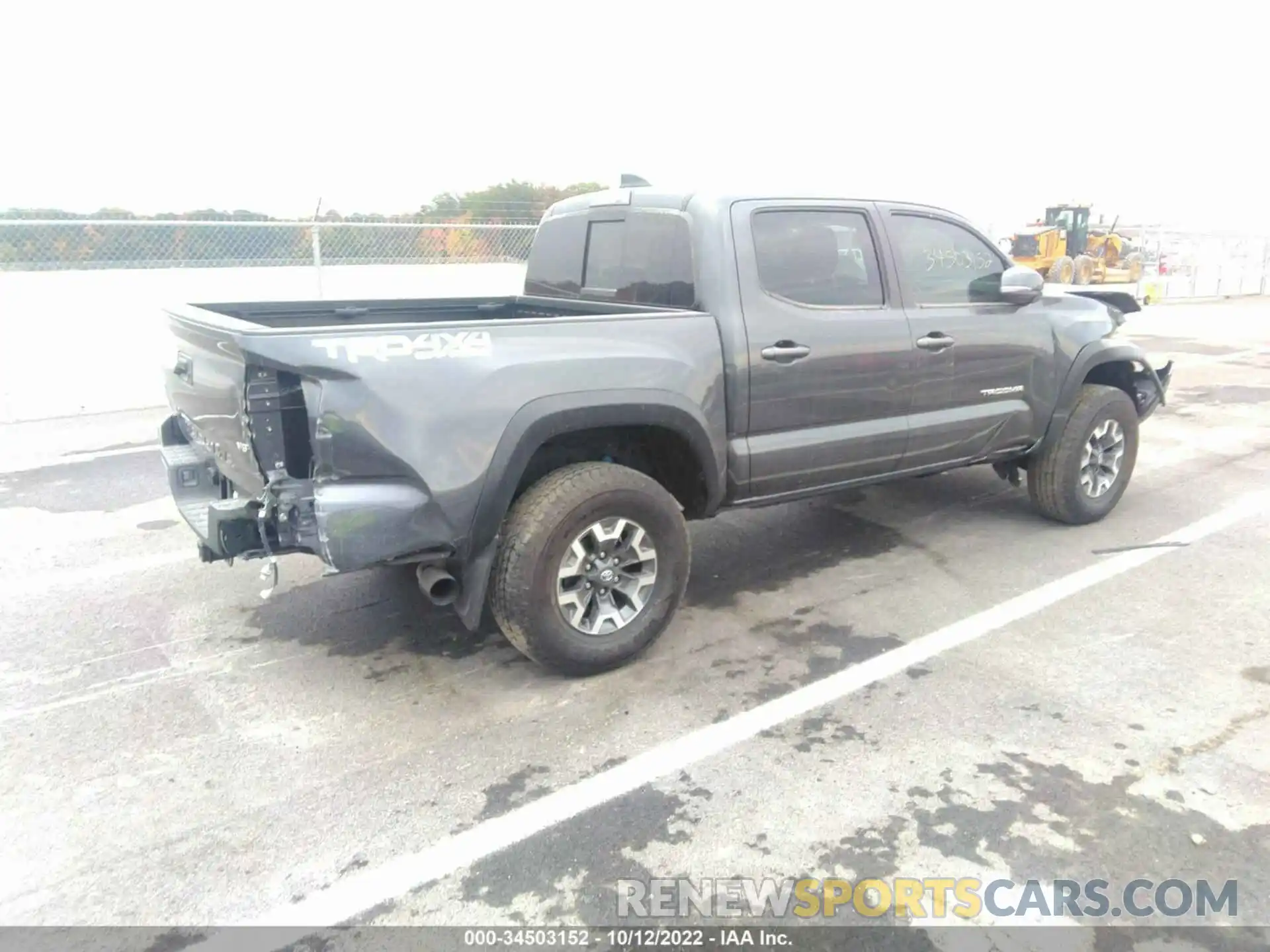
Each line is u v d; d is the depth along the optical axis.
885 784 3.02
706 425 3.84
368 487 3.15
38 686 3.72
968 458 4.95
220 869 2.66
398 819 2.87
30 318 10.94
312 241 11.18
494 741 3.30
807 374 4.12
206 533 3.38
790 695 3.60
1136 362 5.57
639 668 3.84
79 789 3.03
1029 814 2.86
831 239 4.25
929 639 4.07
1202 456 7.18
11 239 10.29
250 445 3.18
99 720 3.46
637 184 4.62
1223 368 11.60
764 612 4.39
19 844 2.77
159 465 7.19
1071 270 23.59
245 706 3.56
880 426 4.46
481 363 3.28
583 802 2.95
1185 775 3.04
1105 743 3.23
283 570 4.96
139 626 4.28
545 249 5.11
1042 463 5.35
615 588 3.73
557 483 3.51
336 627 4.27
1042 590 4.59
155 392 9.59
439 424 3.19
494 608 3.54
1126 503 6.01
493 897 2.54
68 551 5.29
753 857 2.69
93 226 9.81
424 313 5.07
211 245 11.19
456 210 12.88
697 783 3.04
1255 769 3.07
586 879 2.61
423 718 3.46
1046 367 5.08
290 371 3.00
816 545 5.30
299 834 2.80
